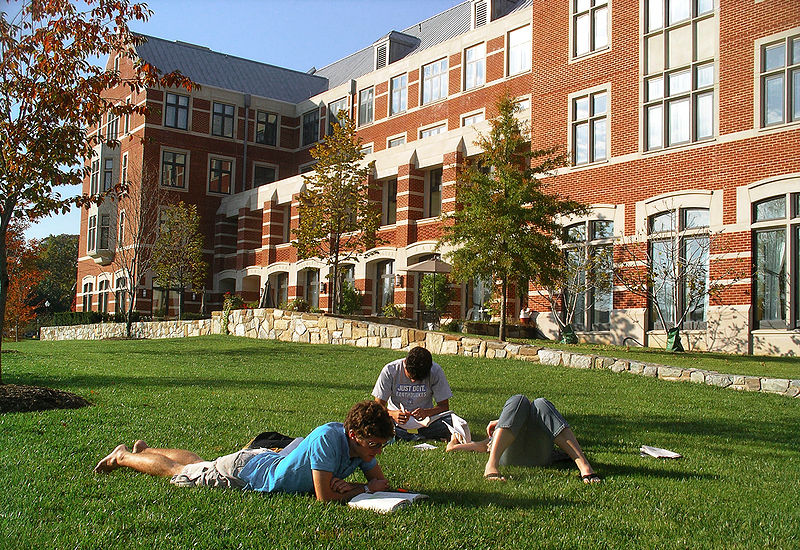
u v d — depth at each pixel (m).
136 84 10.29
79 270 45.38
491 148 17.81
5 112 9.58
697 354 16.52
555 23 23.09
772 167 17.52
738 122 18.28
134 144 39.81
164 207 37.31
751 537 4.42
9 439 6.67
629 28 20.89
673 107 19.83
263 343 19.23
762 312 17.61
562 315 21.55
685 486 5.62
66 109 9.65
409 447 6.93
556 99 22.89
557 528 4.45
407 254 27.95
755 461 6.77
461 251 17.12
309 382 11.67
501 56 29.17
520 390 11.11
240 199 39.19
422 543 4.07
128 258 37.00
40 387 9.13
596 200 21.30
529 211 16.72
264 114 43.19
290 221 35.56
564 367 13.88
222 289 40.69
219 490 5.00
